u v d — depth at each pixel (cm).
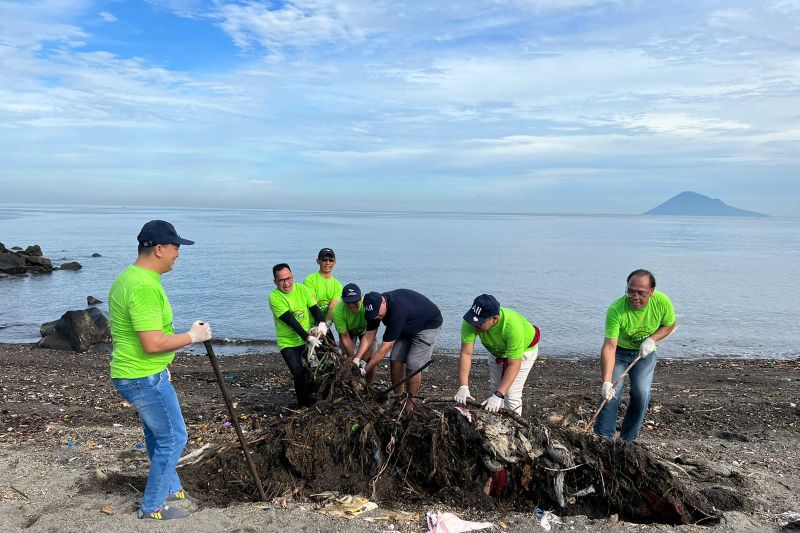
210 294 2547
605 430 648
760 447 728
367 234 8956
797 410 923
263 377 1155
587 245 6738
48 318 2108
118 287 438
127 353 440
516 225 16638
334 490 533
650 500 504
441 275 3384
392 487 534
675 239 8575
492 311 599
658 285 3070
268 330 1873
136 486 542
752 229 14738
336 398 644
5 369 1227
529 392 1048
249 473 554
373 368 804
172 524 457
